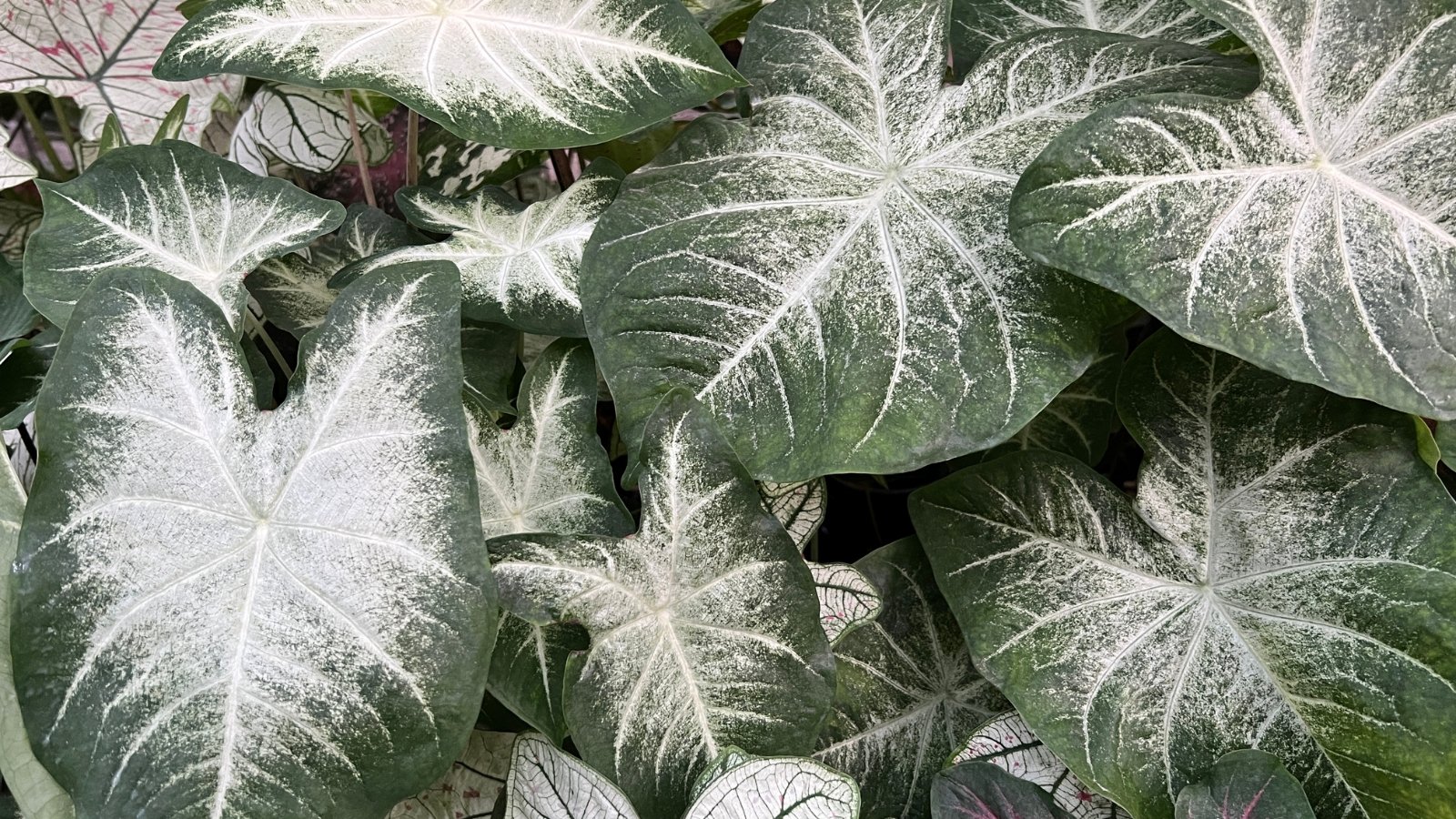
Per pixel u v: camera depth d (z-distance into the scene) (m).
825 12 0.91
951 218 0.84
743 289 0.83
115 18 1.13
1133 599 0.82
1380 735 0.78
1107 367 0.95
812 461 0.79
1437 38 0.75
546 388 0.87
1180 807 0.77
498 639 0.81
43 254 0.86
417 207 0.97
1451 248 0.75
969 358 0.80
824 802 0.74
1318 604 0.80
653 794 0.78
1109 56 0.86
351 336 0.76
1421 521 0.79
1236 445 0.83
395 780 0.73
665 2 0.88
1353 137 0.76
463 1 0.89
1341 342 0.74
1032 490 0.85
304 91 1.12
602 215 0.85
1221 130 0.77
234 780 0.72
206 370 0.76
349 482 0.75
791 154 0.88
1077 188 0.76
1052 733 0.80
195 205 0.89
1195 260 0.75
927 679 0.87
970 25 0.99
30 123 1.24
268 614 0.73
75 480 0.74
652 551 0.78
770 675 0.79
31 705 0.72
